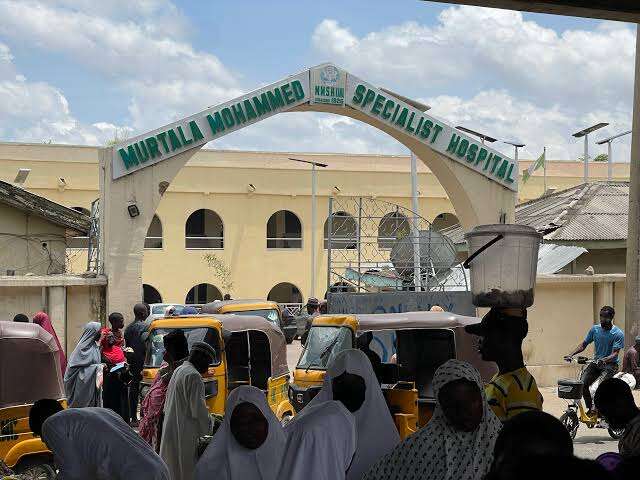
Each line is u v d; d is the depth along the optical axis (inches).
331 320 551.8
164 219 1830.7
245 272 1866.4
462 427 195.0
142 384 562.9
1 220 1040.8
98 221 882.1
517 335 243.6
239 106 838.5
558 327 869.8
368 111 872.9
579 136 1581.0
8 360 396.8
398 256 899.4
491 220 920.3
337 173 1894.7
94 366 549.0
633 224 605.6
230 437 254.4
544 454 113.0
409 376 504.1
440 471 195.6
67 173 1740.9
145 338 575.2
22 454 394.3
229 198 1860.2
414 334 515.2
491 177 919.7
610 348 601.9
